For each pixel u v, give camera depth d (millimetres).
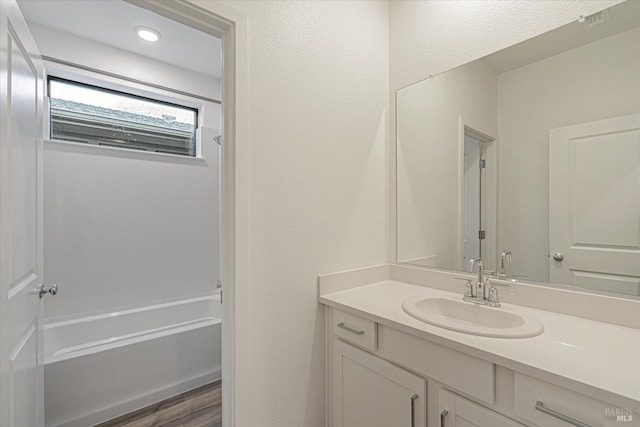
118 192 2453
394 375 1126
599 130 1119
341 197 1563
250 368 1221
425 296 1408
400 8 1766
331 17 1524
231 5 1168
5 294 951
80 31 2193
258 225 1248
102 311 2359
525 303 1266
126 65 2471
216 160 3004
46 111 2178
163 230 2680
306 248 1414
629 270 1056
